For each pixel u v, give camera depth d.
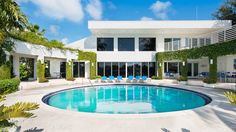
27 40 16.56
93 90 17.08
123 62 25.55
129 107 10.59
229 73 19.28
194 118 6.32
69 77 21.55
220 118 6.32
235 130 5.20
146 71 25.41
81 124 5.75
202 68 25.75
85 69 26.47
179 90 15.80
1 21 11.25
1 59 12.81
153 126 5.57
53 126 5.55
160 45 25.55
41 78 17.88
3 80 11.70
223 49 15.20
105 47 25.70
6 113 3.52
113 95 14.80
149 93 15.71
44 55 18.67
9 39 13.67
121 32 24.72
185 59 19.98
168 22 22.56
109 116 6.56
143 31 24.11
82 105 11.11
